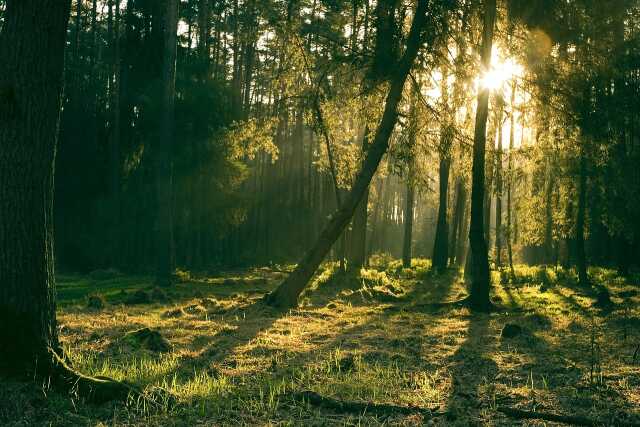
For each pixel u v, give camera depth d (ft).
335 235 59.16
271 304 58.18
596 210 106.32
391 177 251.80
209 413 21.79
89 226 121.29
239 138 69.72
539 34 63.10
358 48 64.75
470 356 33.86
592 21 61.98
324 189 164.45
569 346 37.91
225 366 30.63
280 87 69.10
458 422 21.29
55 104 22.47
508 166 72.49
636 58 65.31
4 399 20.18
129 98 121.19
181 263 132.36
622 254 112.68
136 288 79.82
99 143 126.52
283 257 164.96
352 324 47.60
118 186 123.03
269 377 27.55
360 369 29.60
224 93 125.90
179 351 34.78
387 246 270.05
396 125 66.59
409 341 39.04
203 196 122.72
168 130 88.07
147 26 119.55
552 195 109.40
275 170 180.65
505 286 93.71
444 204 121.49
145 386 24.54
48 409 20.24
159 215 87.20
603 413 22.43
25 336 21.76
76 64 137.28
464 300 62.85
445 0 59.62
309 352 34.68
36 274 22.07
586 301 70.64
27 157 21.80
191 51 129.80
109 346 34.91
